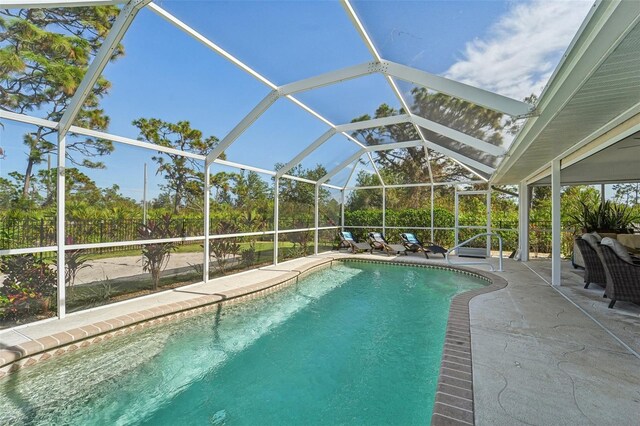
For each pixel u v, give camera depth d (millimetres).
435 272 8742
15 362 3094
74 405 2840
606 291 4965
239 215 7445
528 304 4910
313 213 10906
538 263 9250
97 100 5414
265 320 5051
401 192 12500
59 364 3412
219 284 6223
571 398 2369
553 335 3635
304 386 3213
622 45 2174
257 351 3977
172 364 3607
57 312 4117
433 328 4707
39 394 2977
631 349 3256
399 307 5738
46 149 4062
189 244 6176
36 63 3977
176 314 4676
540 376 2695
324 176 10852
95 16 4113
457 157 9148
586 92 3027
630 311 4555
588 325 3963
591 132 4422
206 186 6438
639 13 1826
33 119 3908
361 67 4906
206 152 7426
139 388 3131
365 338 4367
